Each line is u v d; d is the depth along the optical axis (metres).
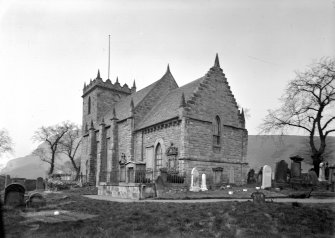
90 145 48.56
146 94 42.03
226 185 29.52
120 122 41.47
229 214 12.86
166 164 31.52
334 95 36.59
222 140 32.72
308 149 61.81
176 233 11.02
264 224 11.75
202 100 31.69
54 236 10.43
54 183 43.16
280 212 12.98
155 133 34.38
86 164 52.56
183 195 21.73
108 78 58.06
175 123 31.03
